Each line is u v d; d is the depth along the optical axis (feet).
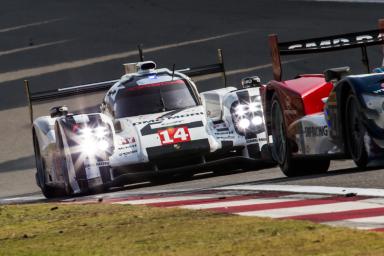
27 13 393.29
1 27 374.02
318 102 124.06
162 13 363.35
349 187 98.78
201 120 150.20
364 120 109.29
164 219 91.76
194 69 164.76
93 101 265.54
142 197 118.01
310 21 313.53
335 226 78.13
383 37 127.24
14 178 188.24
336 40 127.95
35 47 334.44
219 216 89.66
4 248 85.30
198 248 75.41
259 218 85.87
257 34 307.17
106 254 76.89
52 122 153.58
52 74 296.51
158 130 147.74
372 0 330.34
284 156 129.59
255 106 150.92
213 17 344.28
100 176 142.41
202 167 145.59
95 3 396.98
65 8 393.29
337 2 341.62
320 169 128.77
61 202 127.65
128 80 159.63
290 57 270.87
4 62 319.47
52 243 85.15
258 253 71.36
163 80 157.99
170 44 312.71
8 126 242.17
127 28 344.49
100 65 299.58
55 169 149.48
